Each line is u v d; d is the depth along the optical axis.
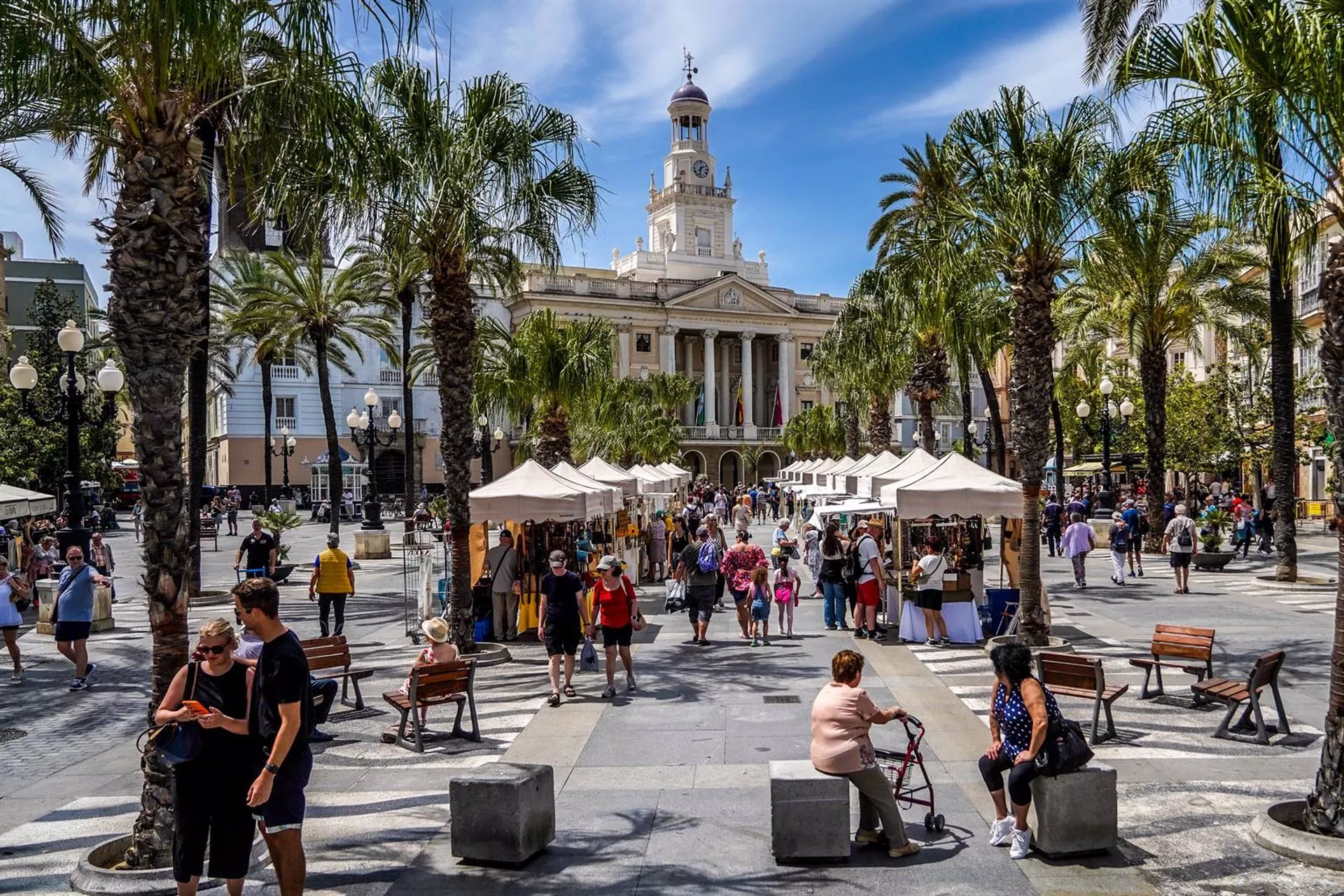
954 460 15.96
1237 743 9.01
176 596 6.64
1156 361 28.00
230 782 5.42
